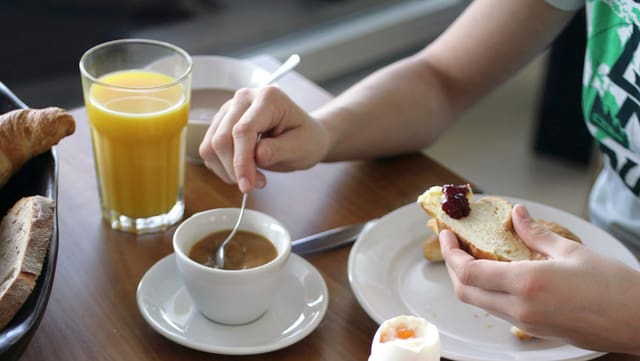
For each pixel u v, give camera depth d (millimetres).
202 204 939
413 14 2273
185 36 1977
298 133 913
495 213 856
